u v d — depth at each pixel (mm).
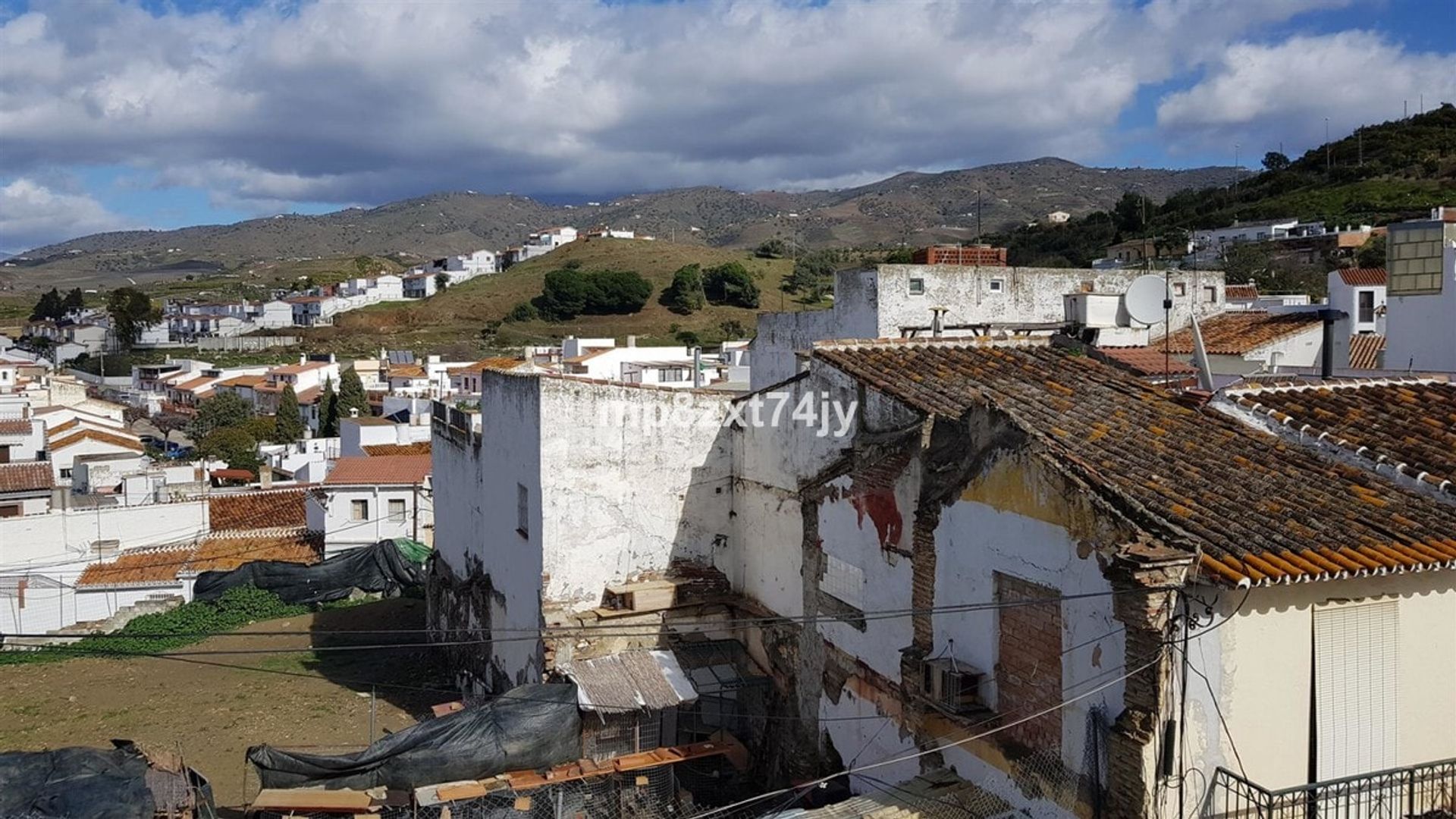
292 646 32375
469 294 154625
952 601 13531
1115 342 26906
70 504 46344
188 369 115812
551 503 20062
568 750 18469
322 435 75688
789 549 18750
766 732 19266
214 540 42219
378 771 17578
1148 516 10656
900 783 13727
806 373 17969
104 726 25469
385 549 38969
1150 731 10195
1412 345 21234
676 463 21031
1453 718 11258
